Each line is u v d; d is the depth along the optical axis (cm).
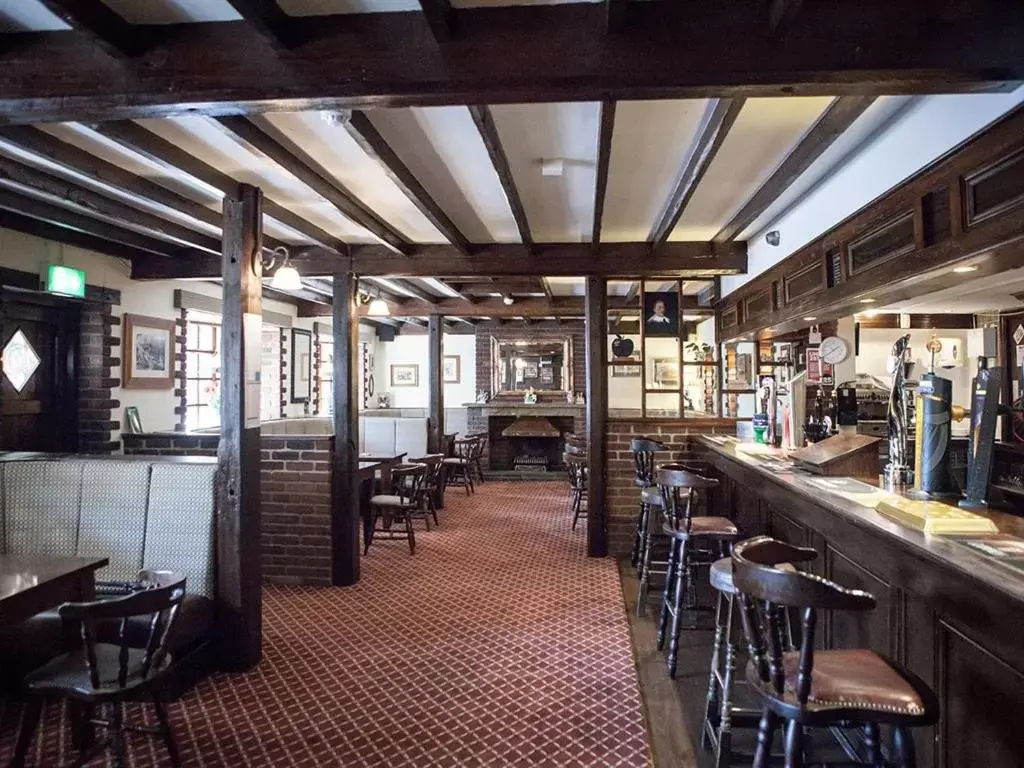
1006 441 552
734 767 228
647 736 248
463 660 318
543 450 1012
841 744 242
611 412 706
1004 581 144
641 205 391
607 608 393
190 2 186
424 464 599
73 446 478
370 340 1059
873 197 286
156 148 271
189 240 423
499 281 687
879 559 206
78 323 478
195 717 264
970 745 173
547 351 1029
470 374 1075
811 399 435
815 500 248
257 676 302
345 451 453
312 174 316
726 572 229
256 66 193
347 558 447
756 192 365
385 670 308
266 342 770
